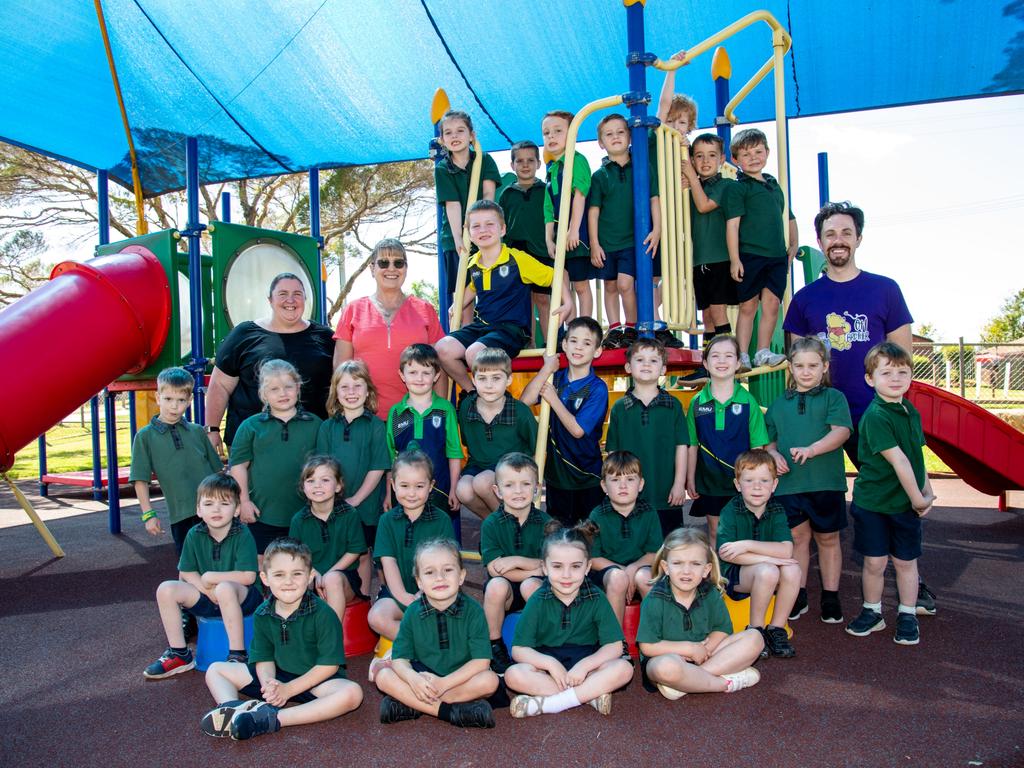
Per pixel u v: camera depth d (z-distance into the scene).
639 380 4.09
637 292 4.22
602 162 4.99
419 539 3.63
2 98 7.04
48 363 5.42
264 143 8.04
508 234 5.62
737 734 2.70
